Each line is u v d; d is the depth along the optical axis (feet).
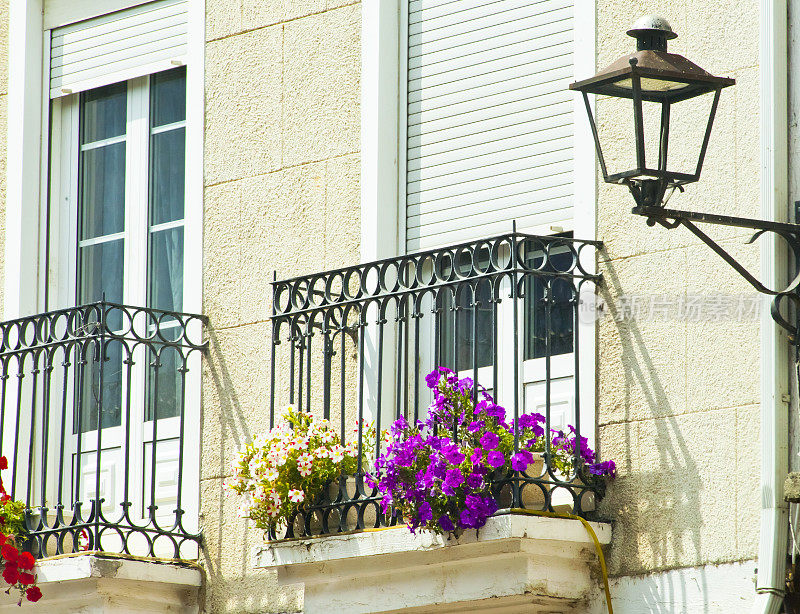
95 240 46.26
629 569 34.60
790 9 34.06
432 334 40.40
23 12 47.44
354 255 40.70
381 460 36.42
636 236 35.78
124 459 42.16
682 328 34.73
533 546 34.17
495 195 39.11
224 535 41.57
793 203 33.32
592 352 36.01
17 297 46.32
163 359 44.24
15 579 39.88
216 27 44.37
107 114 46.70
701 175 34.99
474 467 34.55
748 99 34.50
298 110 42.45
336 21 42.14
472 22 40.16
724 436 33.71
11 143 47.24
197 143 44.06
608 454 35.42
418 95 40.86
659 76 30.35
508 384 38.55
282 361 41.55
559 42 38.52
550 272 35.32
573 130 37.96
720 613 33.09
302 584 39.78
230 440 42.04
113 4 46.39
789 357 32.91
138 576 40.60
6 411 46.24
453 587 35.65
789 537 32.40
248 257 42.65
